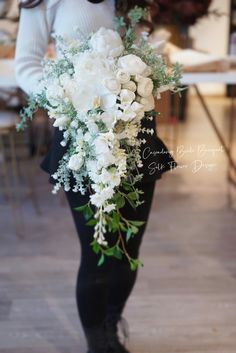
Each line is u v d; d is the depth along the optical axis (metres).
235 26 6.24
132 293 1.89
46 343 1.61
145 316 1.75
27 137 3.76
